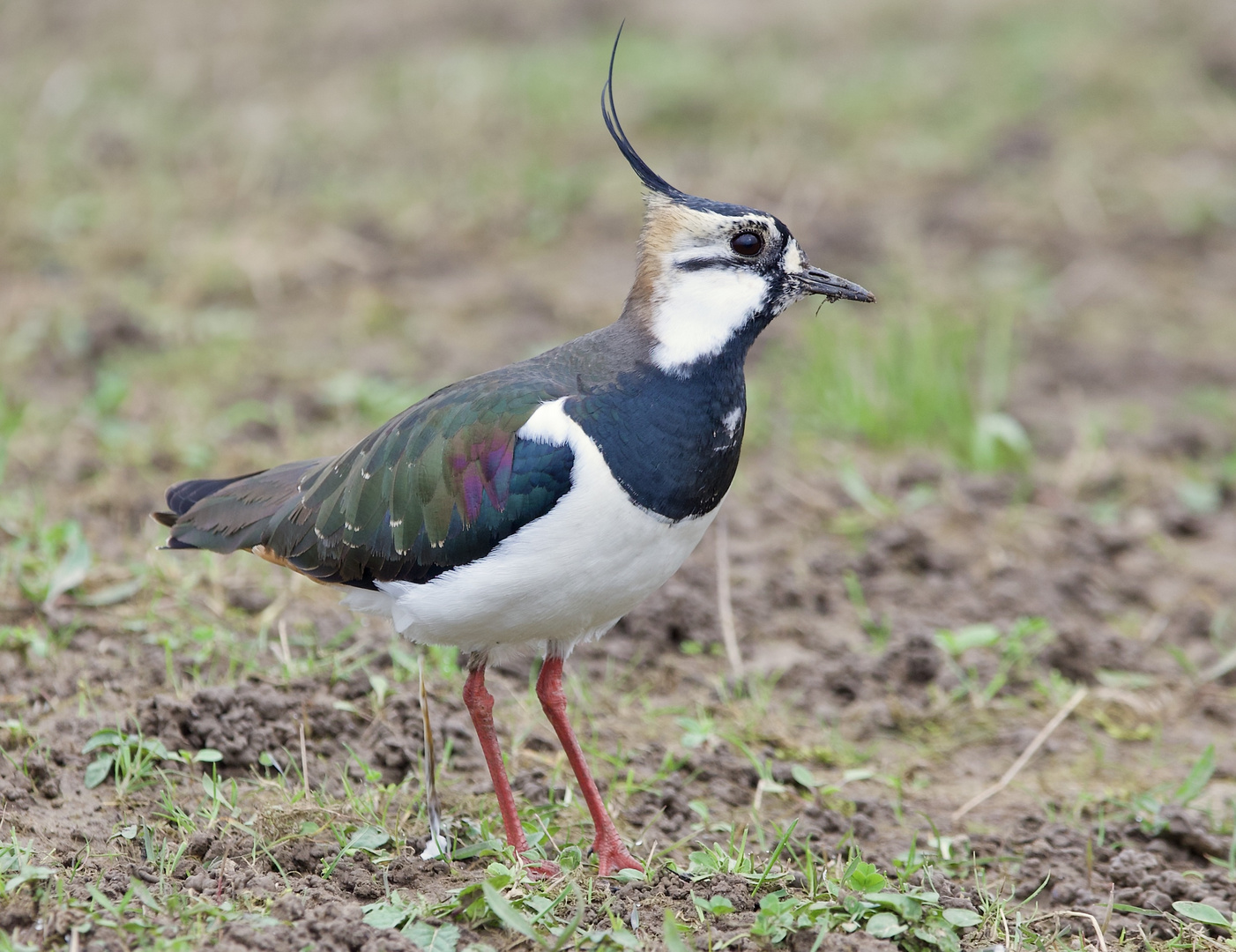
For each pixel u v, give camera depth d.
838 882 8.44
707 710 11.12
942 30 28.14
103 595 11.37
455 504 8.36
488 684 10.96
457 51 27.22
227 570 12.12
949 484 14.78
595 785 9.62
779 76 25.69
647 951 7.71
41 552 11.78
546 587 8.28
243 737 9.60
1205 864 9.45
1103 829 9.64
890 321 17.00
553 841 9.05
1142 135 24.09
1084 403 17.27
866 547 13.52
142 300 18.70
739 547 13.52
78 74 26.28
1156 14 27.64
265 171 22.77
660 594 12.23
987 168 23.23
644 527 8.27
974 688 11.45
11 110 24.55
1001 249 20.92
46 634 10.77
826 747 10.74
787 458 15.48
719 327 8.60
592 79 25.45
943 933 7.96
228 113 25.02
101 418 15.16
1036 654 11.88
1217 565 13.89
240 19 28.97
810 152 23.62
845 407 16.11
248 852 8.48
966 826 9.87
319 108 24.92
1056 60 26.06
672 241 8.69
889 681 11.59
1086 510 14.66
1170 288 20.17
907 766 10.66
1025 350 18.42
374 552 8.70
